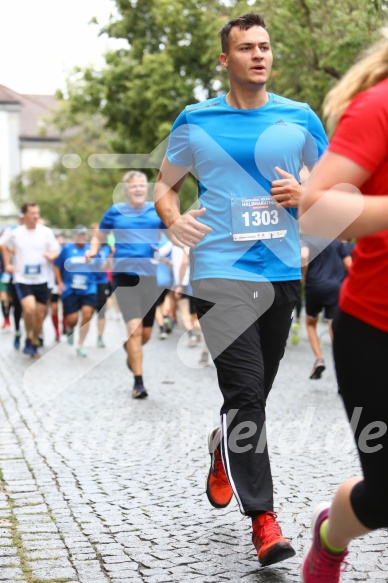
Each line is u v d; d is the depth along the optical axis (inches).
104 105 1652.3
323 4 868.6
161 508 273.0
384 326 153.3
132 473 320.5
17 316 841.5
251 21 234.8
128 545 236.5
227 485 248.1
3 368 681.6
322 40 856.3
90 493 291.9
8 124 4399.6
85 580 209.6
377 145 142.9
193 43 1466.5
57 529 251.8
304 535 242.2
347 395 158.9
